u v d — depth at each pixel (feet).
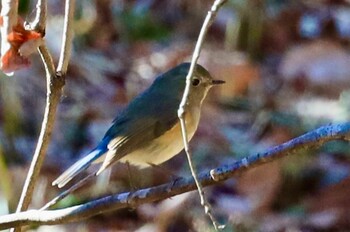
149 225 38.40
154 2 57.98
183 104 17.81
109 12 54.90
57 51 48.32
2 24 16.70
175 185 19.92
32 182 22.03
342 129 17.48
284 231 37.99
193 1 57.72
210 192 39.65
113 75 50.21
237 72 47.91
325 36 55.11
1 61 16.56
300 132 44.32
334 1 58.34
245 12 53.11
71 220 20.59
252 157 18.65
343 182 40.22
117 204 20.33
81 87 48.55
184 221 38.22
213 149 43.16
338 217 38.86
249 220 38.17
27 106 45.98
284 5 57.57
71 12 20.62
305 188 40.40
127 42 54.39
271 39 54.75
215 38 55.31
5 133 43.04
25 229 25.96
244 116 45.96
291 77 48.26
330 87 47.11
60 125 45.62
